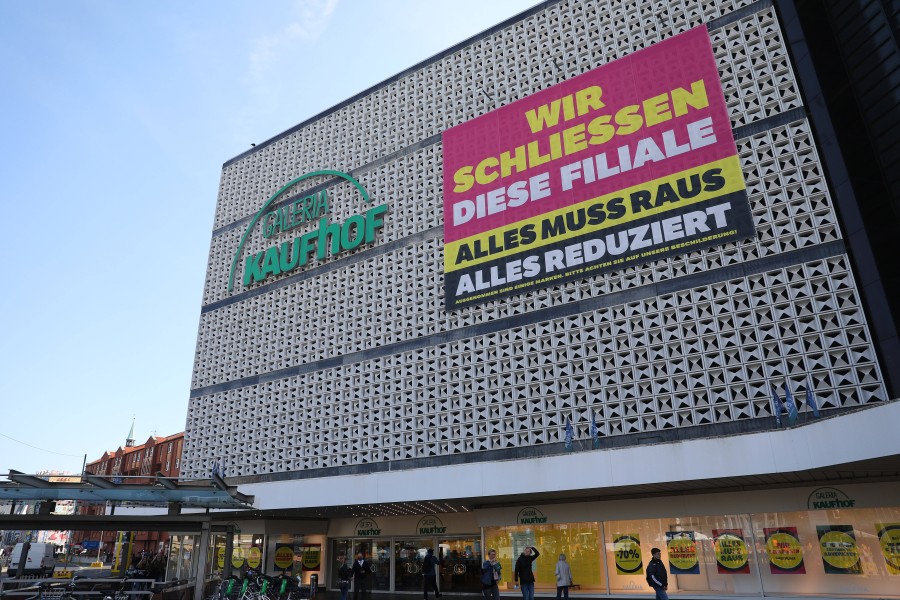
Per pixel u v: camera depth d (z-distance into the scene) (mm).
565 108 27906
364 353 31000
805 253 21094
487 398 26109
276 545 33688
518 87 30172
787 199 21906
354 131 36719
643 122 25594
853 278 20062
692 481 19406
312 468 30625
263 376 34938
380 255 32312
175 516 21078
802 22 23828
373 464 28469
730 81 24328
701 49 25078
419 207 31844
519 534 25062
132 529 20969
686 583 21109
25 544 28422
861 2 23062
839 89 23219
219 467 34406
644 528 22422
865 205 20969
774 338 20797
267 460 32562
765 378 20531
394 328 30297
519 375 25703
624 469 20094
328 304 33531
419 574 29656
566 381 24531
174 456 70938
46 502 22047
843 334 19703
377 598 27406
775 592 19641
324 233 35156
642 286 23828
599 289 24797
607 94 26875
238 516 32562
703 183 23531
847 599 18469
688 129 24469
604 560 22906
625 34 27547
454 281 28828
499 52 31641
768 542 20203
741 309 21625
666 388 22281
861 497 18734
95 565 76312
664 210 24109
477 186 29547
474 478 23125
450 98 32688
